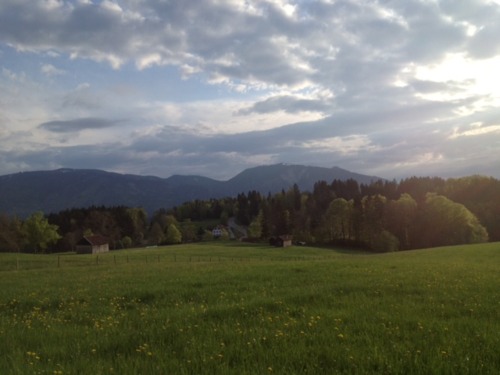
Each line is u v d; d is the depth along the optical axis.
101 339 10.10
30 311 16.11
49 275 34.56
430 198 120.19
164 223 189.88
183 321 11.81
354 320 11.14
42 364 8.16
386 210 128.75
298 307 13.34
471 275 21.98
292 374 6.95
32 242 126.19
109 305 16.55
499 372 6.82
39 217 127.44
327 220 141.12
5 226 124.00
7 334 11.18
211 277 24.50
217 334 9.97
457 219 110.12
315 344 8.76
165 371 7.27
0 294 21.53
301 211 186.62
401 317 11.38
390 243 117.00
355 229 137.62
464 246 67.00
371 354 7.88
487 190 144.50
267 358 7.87
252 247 114.62
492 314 11.72
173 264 45.06
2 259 65.38
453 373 6.83
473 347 8.25
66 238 152.00
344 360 7.66
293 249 106.69
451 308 12.65
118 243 161.00
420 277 20.92
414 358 7.55
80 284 25.12
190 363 7.63
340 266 29.31
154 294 18.67
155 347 9.03
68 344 9.84
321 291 16.69
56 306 17.41
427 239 119.12
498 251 51.25
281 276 23.62
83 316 14.28
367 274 23.16
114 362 8.09
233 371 7.11
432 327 10.09
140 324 12.01
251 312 12.77
